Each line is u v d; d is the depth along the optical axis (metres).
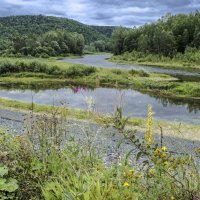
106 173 4.21
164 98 41.06
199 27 135.62
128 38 158.38
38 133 5.29
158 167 3.59
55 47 154.38
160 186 3.74
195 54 115.88
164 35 133.38
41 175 4.62
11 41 144.12
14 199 4.31
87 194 3.54
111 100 34.47
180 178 3.74
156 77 60.81
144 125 22.11
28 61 64.81
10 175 4.62
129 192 3.66
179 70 82.12
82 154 4.88
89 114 4.88
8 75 60.88
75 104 33.66
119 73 62.19
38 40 156.00
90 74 61.22
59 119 6.07
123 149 9.45
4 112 24.55
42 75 60.84
